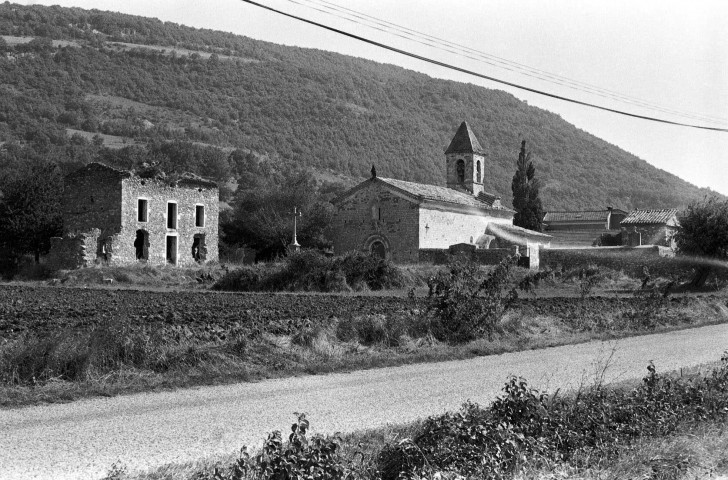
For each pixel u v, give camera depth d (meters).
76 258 68.06
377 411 17.31
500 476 12.47
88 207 74.62
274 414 16.86
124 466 12.23
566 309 40.38
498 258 69.12
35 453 13.21
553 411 15.38
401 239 73.38
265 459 11.38
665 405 16.84
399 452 12.62
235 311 32.81
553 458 13.81
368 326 28.83
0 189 89.62
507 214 88.31
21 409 16.98
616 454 14.27
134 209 73.56
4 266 79.94
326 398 18.89
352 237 76.75
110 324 22.41
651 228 103.25
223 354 22.98
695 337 35.28
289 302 39.47
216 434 14.87
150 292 48.22
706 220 68.00
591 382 21.48
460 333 30.89
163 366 21.67
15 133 199.62
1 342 20.64
